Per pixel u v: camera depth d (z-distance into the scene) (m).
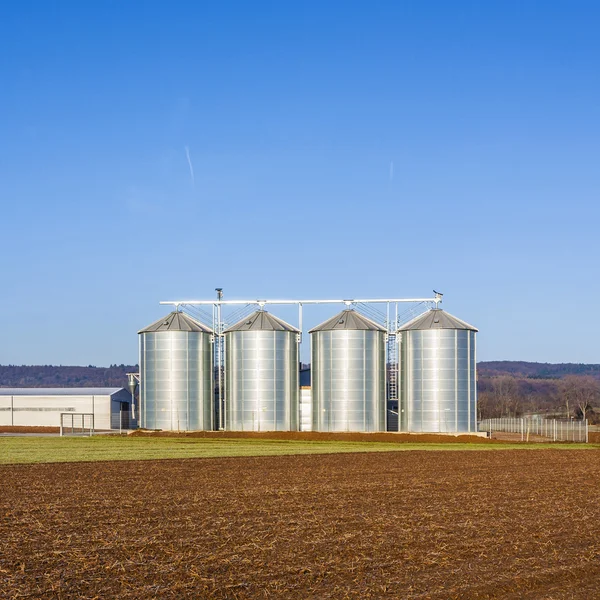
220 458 58.41
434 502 35.97
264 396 93.94
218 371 101.62
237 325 97.00
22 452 63.47
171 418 95.38
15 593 20.36
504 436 101.06
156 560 23.67
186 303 101.75
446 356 91.12
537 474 48.78
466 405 91.31
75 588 20.81
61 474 47.50
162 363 95.88
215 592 20.56
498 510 33.66
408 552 24.91
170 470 49.97
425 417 91.06
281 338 95.31
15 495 37.88
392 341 98.94
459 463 55.84
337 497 37.38
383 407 95.00
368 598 20.23
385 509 33.62
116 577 21.84
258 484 42.53
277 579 21.72
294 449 68.44
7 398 110.19
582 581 22.16
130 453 62.66
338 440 85.81
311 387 95.62
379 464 54.62
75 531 28.12
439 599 20.30
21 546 25.58
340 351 93.12
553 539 27.30
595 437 94.19
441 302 97.12
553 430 104.88
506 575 22.44
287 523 29.89
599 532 28.69
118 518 31.00
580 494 39.31
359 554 24.61
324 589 20.92
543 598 20.64
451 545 26.05
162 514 32.03
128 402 118.50
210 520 30.48
